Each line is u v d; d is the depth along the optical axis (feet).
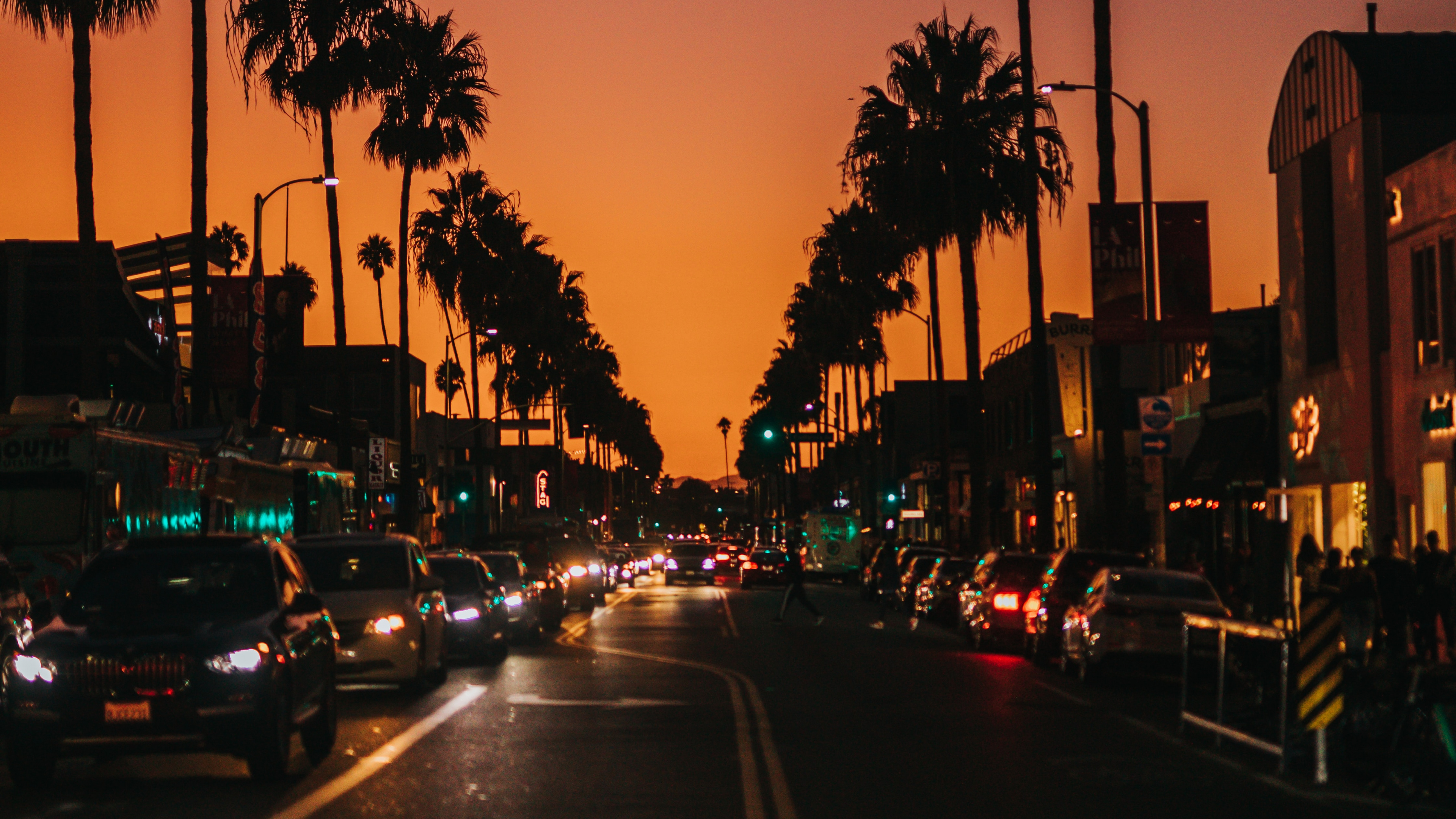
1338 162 98.43
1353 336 96.22
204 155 112.37
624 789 38.60
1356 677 44.14
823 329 280.72
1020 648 96.02
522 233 251.19
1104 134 101.09
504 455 365.20
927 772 41.93
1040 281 126.93
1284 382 109.60
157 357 178.60
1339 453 98.84
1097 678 70.23
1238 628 47.09
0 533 71.51
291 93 143.43
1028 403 209.67
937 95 147.13
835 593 208.13
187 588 43.27
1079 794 38.58
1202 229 87.66
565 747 46.85
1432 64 95.55
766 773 41.47
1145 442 86.84
